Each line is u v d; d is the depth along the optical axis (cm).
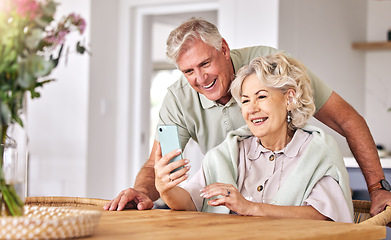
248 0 434
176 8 483
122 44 493
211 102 219
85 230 109
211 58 198
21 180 115
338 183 172
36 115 470
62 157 461
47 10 114
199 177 183
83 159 455
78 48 125
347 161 302
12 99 111
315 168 172
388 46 516
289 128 180
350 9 523
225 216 152
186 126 228
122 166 489
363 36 546
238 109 218
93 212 119
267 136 176
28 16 112
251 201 159
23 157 116
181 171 156
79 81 459
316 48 470
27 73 105
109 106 484
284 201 170
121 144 490
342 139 401
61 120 462
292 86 173
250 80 174
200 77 200
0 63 107
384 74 542
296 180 170
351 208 171
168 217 148
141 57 495
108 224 131
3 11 109
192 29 196
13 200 114
